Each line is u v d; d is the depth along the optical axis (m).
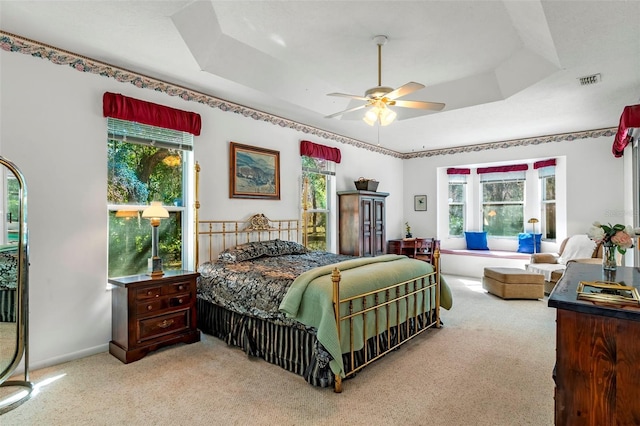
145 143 3.55
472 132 5.85
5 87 2.72
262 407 2.27
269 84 3.95
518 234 7.05
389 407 2.27
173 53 3.09
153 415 2.18
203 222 3.99
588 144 5.67
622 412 1.60
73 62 3.05
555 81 3.56
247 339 3.12
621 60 3.05
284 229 4.99
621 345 1.61
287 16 2.90
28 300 2.59
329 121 5.21
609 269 2.57
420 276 3.51
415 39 3.23
